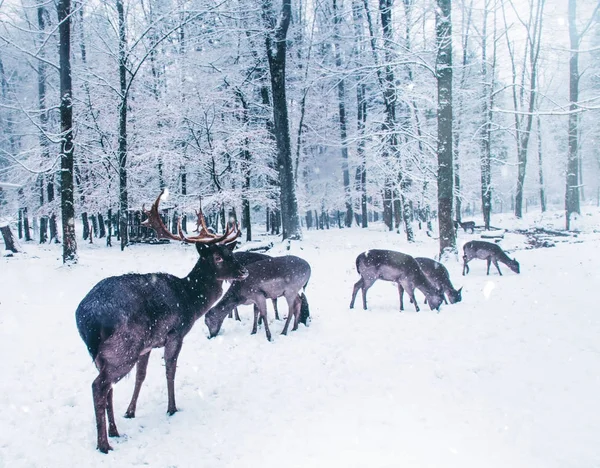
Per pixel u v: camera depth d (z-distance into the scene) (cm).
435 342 718
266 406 510
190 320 520
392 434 430
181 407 514
